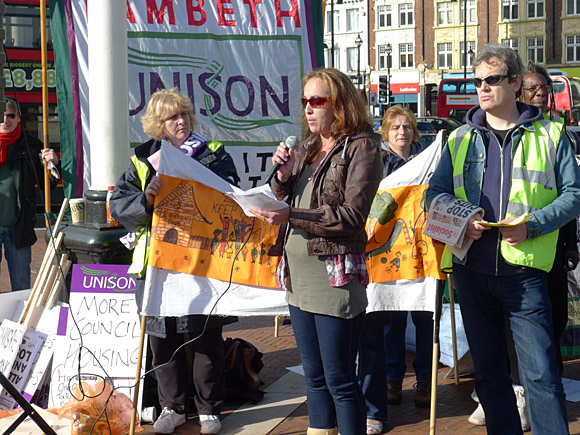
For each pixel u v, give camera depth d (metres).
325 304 3.22
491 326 3.54
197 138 4.31
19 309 5.08
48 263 4.87
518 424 3.57
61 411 4.16
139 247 4.21
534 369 3.33
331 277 3.21
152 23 6.90
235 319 4.42
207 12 7.13
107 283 4.62
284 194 3.51
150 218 4.15
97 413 4.07
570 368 5.41
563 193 3.37
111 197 4.21
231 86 7.20
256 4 7.33
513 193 3.39
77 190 6.36
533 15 50.53
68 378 4.50
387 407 4.33
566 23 49.53
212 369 4.25
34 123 13.40
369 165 3.23
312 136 3.51
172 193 4.08
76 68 6.31
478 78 3.46
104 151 5.07
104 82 5.05
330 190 3.26
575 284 5.46
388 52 48.31
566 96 34.16
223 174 4.26
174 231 4.11
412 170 4.31
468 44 52.47
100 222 4.82
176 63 6.98
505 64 3.41
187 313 4.12
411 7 53.91
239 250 4.21
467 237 3.42
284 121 7.39
